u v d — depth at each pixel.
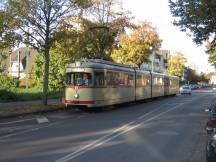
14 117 25.81
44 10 30.14
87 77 31.30
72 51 33.31
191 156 12.91
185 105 41.03
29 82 64.31
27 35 30.41
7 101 36.28
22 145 14.63
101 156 12.69
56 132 18.44
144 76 45.56
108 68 33.56
